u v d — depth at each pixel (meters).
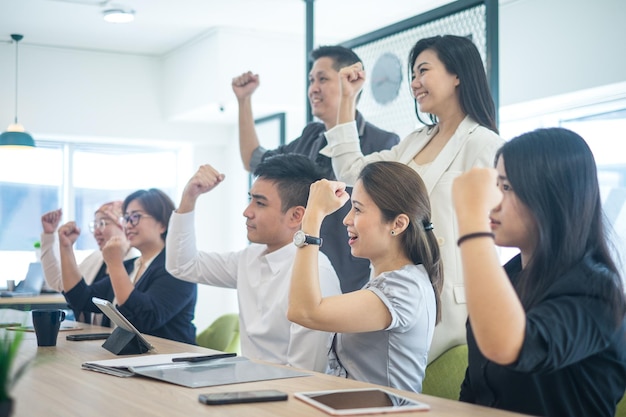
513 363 1.40
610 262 1.59
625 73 4.71
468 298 1.40
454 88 2.77
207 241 8.34
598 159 5.27
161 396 1.58
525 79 5.43
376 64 4.26
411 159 2.88
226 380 1.73
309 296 1.85
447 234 2.68
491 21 3.22
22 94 7.27
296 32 6.93
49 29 6.79
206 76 6.94
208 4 6.04
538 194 1.58
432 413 1.38
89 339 2.71
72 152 7.93
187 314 3.47
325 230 3.19
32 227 7.78
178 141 7.96
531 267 1.60
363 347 2.02
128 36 7.06
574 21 5.04
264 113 7.49
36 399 1.58
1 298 6.23
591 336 1.47
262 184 2.58
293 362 2.32
